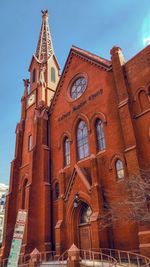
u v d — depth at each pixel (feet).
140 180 49.88
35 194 86.33
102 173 70.64
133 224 58.80
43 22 161.48
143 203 46.60
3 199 175.22
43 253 73.15
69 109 93.15
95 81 85.97
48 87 117.80
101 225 60.34
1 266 83.25
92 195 66.08
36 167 91.61
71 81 97.50
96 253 55.77
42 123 99.71
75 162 81.56
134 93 69.46
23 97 125.08
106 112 76.84
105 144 73.61
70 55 101.71
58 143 92.63
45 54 136.36
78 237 70.38
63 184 79.51
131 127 64.39
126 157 61.93
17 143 112.57
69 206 73.51
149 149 60.23
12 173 104.47
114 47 81.15
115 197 64.44
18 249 29.19
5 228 92.38
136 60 73.00
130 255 56.44
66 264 56.39
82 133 84.94
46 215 81.00
